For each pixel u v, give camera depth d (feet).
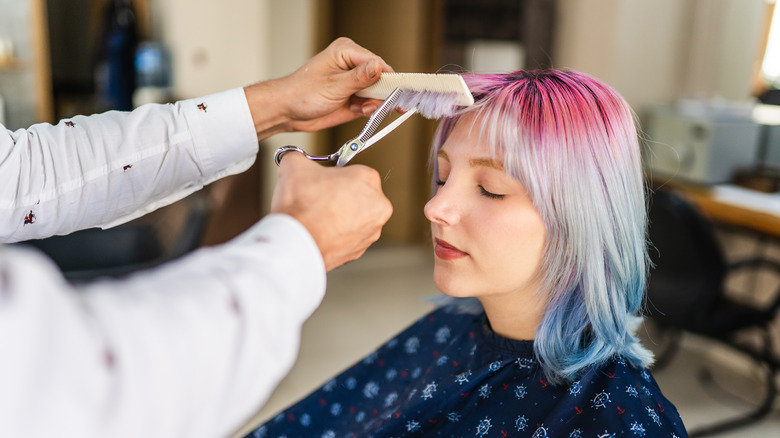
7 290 0.94
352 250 1.55
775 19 9.32
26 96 10.72
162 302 1.13
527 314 2.42
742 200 7.97
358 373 3.09
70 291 1.05
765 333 7.34
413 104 2.10
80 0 11.97
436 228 2.36
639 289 2.38
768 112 9.34
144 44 11.96
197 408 1.14
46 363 0.95
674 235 6.97
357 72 2.33
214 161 2.59
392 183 13.60
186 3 11.95
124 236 6.43
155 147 2.47
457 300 2.92
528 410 2.37
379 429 2.69
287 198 1.52
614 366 2.23
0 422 0.93
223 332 1.16
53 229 2.47
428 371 2.80
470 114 2.27
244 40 12.26
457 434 2.52
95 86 12.12
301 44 12.83
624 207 2.28
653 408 2.12
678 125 8.95
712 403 7.82
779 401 7.91
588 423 2.10
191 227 6.18
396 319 9.97
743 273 8.80
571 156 2.16
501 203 2.23
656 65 10.00
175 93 12.23
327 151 13.98
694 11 10.03
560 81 2.26
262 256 1.29
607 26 9.86
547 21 11.32
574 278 2.27
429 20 12.71
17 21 10.43
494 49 11.88
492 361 2.56
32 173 2.32
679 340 9.27
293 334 1.28
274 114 2.61
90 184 2.41
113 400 1.02
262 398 1.25
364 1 13.23
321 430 3.02
